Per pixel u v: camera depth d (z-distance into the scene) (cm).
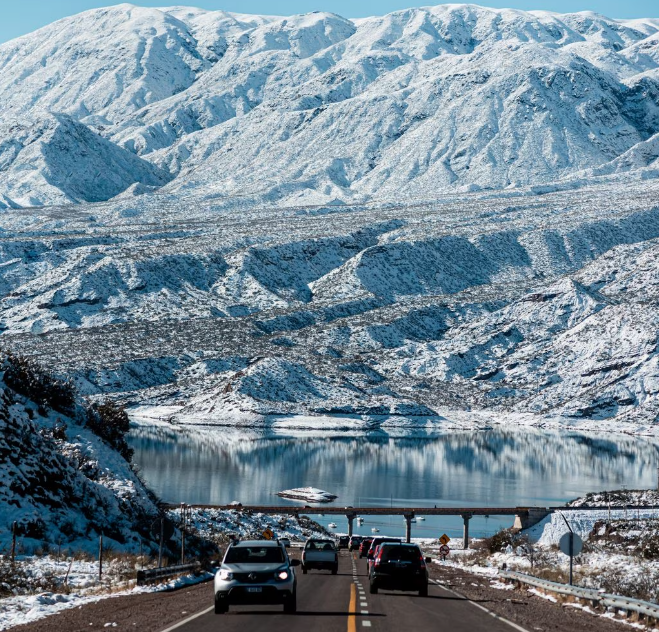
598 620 3959
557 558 7944
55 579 4762
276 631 3172
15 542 5538
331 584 5481
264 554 3806
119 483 7519
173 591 4700
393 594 4762
